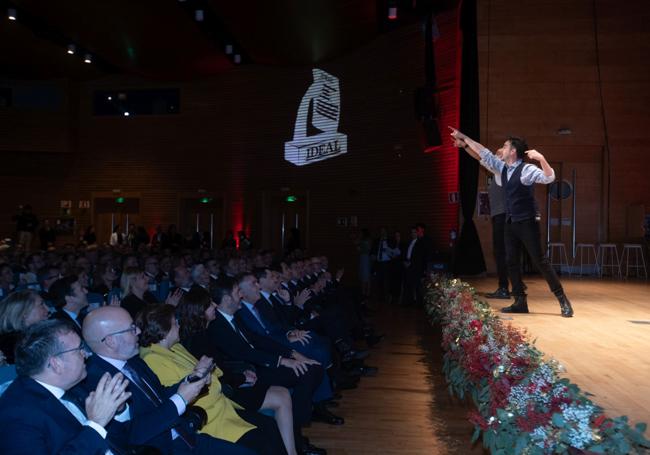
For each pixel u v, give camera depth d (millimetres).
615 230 11711
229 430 3252
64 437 2164
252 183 18719
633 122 11703
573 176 11945
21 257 8438
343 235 16828
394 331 9477
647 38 11680
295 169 18000
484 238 11703
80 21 14773
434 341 8555
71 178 20281
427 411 5105
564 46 11852
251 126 18781
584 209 11922
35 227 18578
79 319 4594
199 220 19656
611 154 11734
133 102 20047
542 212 12102
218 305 4203
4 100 20031
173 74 19031
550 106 11852
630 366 3367
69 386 2303
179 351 3557
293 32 15227
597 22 11766
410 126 14766
